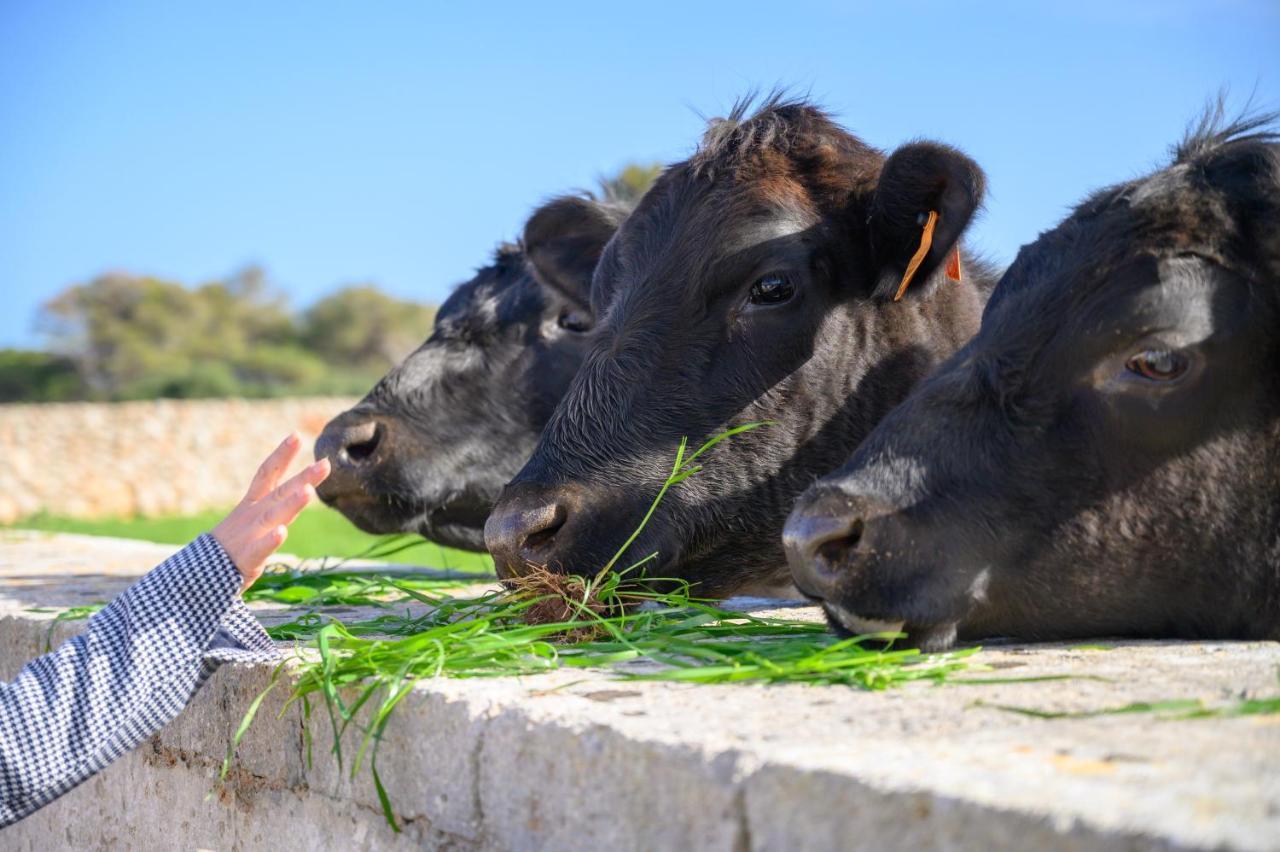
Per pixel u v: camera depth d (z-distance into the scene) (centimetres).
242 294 9519
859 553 328
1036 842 189
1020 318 353
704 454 429
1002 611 341
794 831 219
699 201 450
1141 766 211
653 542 418
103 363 8925
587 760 257
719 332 437
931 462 339
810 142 470
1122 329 337
